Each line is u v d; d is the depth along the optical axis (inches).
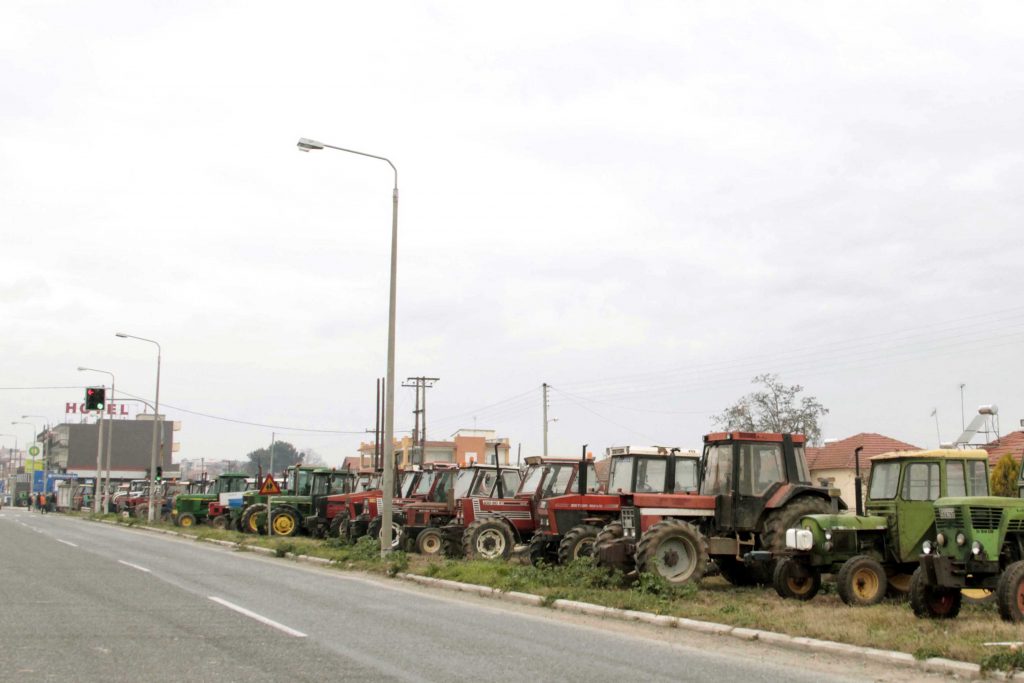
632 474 821.2
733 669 382.3
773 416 1867.6
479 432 3097.9
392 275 962.1
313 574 812.6
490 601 629.3
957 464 603.8
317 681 334.0
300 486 1561.3
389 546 911.7
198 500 1829.5
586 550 800.3
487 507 989.2
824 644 422.9
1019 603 470.0
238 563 917.2
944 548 513.3
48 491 4008.4
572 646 432.5
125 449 4658.0
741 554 692.7
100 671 347.9
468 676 350.0
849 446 1806.1
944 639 411.5
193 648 399.5
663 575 658.2
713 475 717.9
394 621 502.3
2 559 889.5
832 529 603.8
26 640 415.8
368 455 3408.0
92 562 869.2
